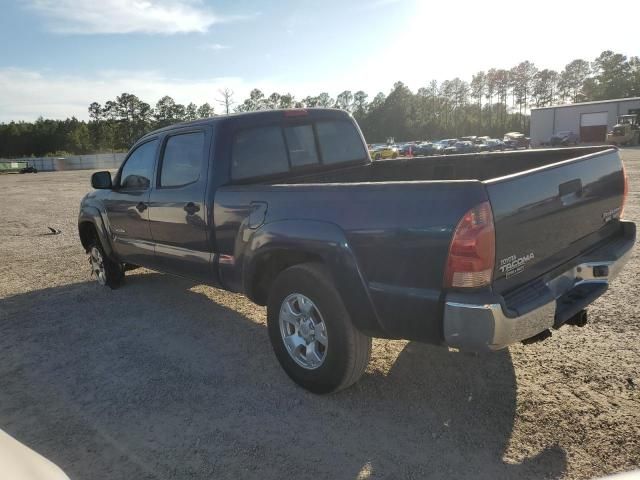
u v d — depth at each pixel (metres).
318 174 4.76
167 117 130.88
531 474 2.57
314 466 2.74
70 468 2.83
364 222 2.93
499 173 4.61
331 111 5.00
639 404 3.09
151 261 5.18
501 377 3.54
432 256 2.65
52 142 119.62
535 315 2.71
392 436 2.96
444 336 2.69
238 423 3.20
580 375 3.48
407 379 3.61
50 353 4.47
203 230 4.20
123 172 5.50
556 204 3.00
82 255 8.62
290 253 3.48
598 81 110.06
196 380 3.81
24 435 3.19
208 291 6.04
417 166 5.08
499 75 117.56
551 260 3.08
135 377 3.91
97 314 5.42
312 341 3.44
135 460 2.88
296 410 3.31
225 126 4.14
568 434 2.86
